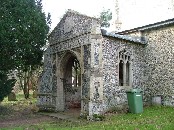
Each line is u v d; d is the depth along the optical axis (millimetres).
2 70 12633
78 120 11852
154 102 14641
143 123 9773
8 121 12141
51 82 15398
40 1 13867
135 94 12359
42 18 13500
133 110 12414
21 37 12062
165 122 9719
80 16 13203
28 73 24219
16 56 12586
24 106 18422
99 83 12227
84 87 12570
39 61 14648
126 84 14203
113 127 9312
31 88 27422
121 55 13812
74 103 16891
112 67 13031
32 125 10797
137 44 14844
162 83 14414
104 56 12680
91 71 12164
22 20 12234
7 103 20406
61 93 14992
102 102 12312
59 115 13555
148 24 15000
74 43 13594
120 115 11992
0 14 11641
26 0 12680
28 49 12734
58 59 15031
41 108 15688
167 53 14250
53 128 9812
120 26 18688
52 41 15555
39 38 13297
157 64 14680
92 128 9375
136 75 14586
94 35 12344
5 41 11555
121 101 13336
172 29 14086
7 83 13227
